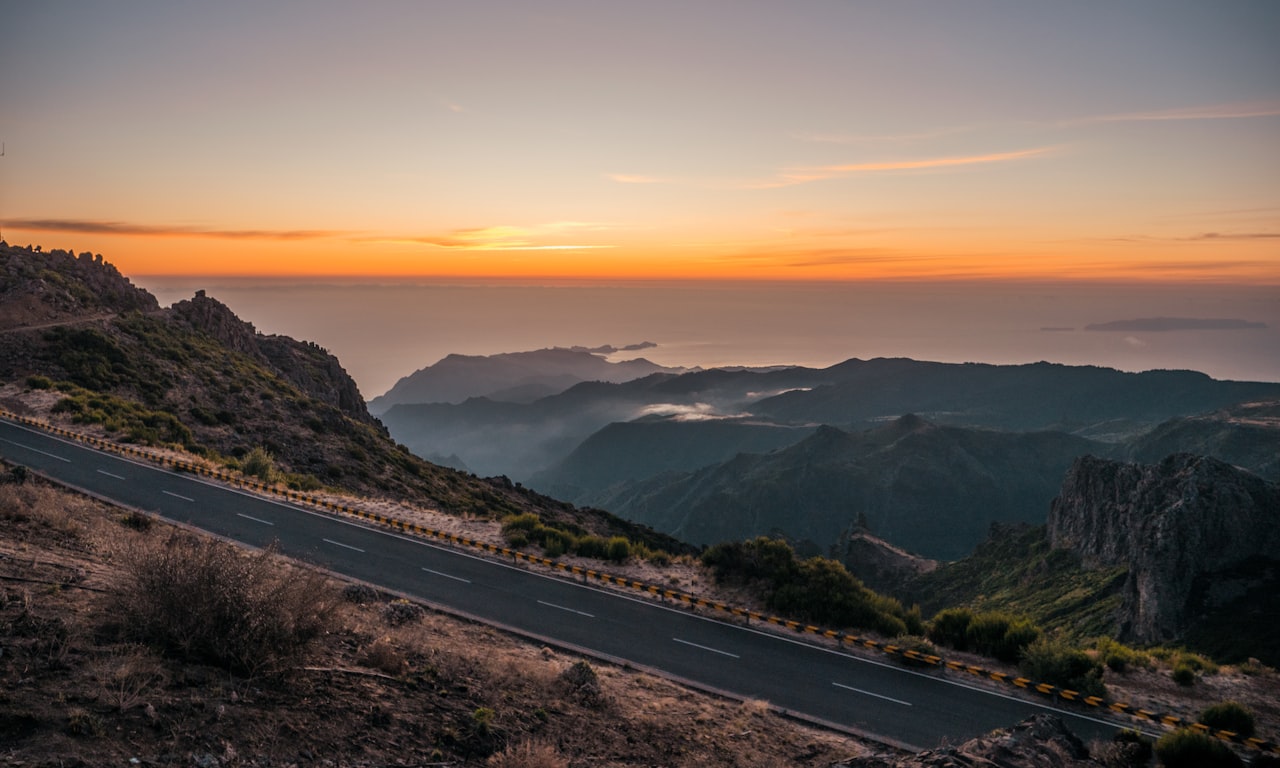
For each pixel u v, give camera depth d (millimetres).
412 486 52250
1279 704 20266
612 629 21625
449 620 20062
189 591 9125
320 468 47656
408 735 9211
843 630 23547
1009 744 10211
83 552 13984
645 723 13125
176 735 7227
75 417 41219
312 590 10609
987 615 23578
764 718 16125
